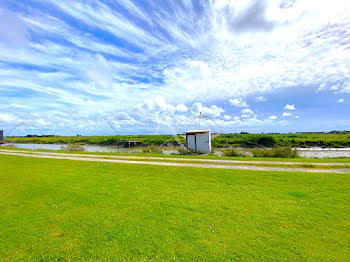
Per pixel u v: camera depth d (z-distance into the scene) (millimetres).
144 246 4977
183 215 6715
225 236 5434
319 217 6609
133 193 9109
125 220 6340
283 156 22562
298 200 8211
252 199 8297
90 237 5383
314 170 13750
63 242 5176
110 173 13625
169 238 5320
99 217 6566
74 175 13023
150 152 27391
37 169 15180
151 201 8023
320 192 9266
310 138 54062
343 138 52438
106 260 4480
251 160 18062
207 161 17562
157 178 12133
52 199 8328
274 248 4918
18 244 5090
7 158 21172
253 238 5344
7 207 7473
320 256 4621
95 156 22047
